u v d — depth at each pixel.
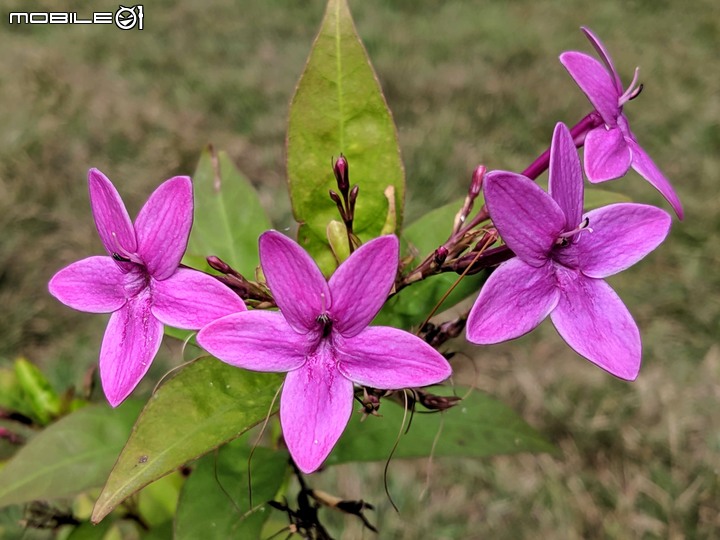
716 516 0.25
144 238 0.09
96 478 0.12
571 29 0.52
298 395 0.08
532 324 0.09
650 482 0.26
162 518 0.14
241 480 0.11
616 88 0.11
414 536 0.24
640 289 0.32
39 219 0.33
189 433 0.09
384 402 0.12
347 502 0.11
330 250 0.11
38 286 0.30
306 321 0.08
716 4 0.57
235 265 0.13
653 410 0.28
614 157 0.10
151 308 0.09
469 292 0.11
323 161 0.11
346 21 0.10
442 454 0.12
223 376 0.09
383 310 0.11
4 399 0.13
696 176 0.37
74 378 0.28
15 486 0.11
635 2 0.57
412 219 0.34
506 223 0.08
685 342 0.30
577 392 0.28
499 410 0.13
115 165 0.36
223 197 0.13
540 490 0.26
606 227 0.09
